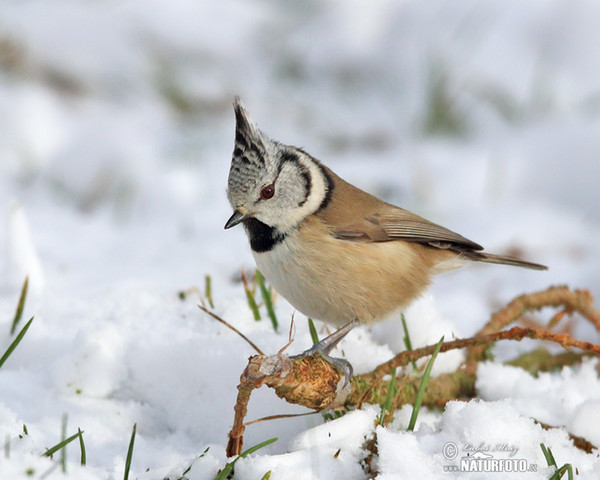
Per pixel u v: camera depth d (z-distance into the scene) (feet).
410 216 26.07
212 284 33.37
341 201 24.58
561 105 52.19
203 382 21.88
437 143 51.49
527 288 35.58
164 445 20.22
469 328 31.71
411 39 56.95
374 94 56.70
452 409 18.70
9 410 20.07
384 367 21.26
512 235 40.47
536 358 26.81
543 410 22.07
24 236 30.09
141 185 45.88
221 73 57.36
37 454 17.75
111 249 38.86
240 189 23.72
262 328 25.48
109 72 54.85
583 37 53.78
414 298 25.80
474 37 55.16
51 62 53.72
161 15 57.36
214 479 17.28
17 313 24.54
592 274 35.99
